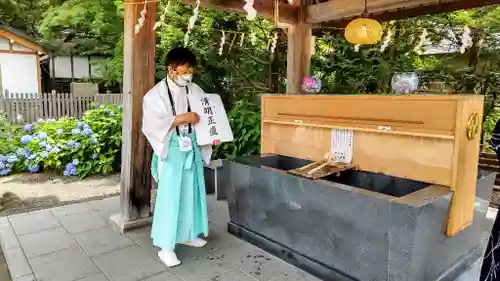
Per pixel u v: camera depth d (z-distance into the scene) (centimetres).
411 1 318
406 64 536
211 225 307
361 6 349
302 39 405
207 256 252
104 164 518
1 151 540
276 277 226
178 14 521
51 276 222
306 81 306
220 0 328
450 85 529
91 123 538
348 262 208
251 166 263
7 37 1110
